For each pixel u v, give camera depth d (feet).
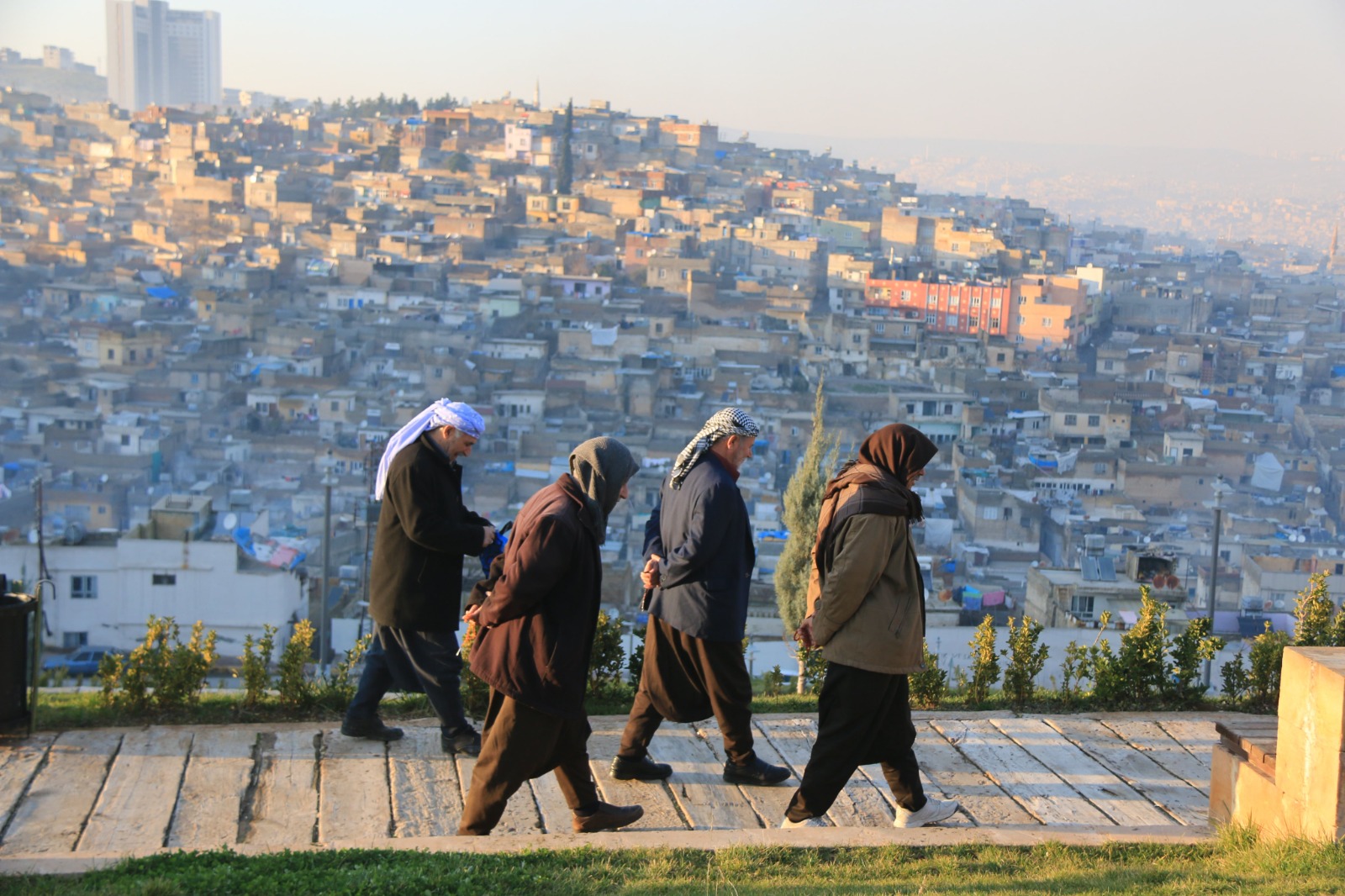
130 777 25.84
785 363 443.73
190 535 125.49
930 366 431.84
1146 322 618.03
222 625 122.72
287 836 23.70
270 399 362.74
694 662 26.25
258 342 425.28
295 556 154.51
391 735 28.43
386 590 26.89
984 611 148.97
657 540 26.78
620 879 20.94
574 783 24.16
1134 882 20.63
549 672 23.07
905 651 23.63
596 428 358.43
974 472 326.03
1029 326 539.29
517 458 330.34
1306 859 20.68
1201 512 327.47
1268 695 33.17
